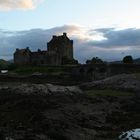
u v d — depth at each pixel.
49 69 170.62
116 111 72.44
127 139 38.09
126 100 86.12
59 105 75.62
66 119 59.16
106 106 78.88
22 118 58.03
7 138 39.69
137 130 39.66
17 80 141.25
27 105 72.38
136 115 67.56
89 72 157.12
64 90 99.44
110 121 61.25
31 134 43.38
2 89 100.06
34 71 169.38
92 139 46.34
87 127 54.97
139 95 95.25
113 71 151.62
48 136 43.88
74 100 86.69
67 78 148.75
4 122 53.59
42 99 81.00
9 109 69.12
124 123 59.38
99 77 154.00
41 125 50.25
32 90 97.62
